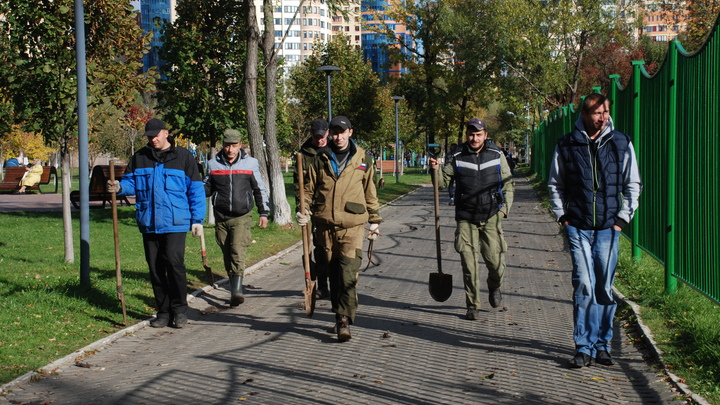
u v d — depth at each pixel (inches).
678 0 1010.7
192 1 642.8
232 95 676.1
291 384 199.5
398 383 198.8
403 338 251.0
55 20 417.4
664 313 264.1
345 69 1460.4
